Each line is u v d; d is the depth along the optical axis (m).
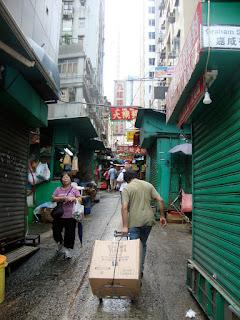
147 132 15.59
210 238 4.56
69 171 14.73
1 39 5.04
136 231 5.31
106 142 46.91
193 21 3.75
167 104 6.27
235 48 3.30
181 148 12.94
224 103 4.11
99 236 9.77
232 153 3.81
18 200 7.76
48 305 4.71
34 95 7.67
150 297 5.08
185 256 7.72
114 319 4.29
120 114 16.92
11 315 4.37
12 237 7.32
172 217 13.02
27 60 5.57
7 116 7.14
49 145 16.06
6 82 6.04
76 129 18.11
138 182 5.54
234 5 3.38
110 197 23.61
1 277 4.79
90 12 38.72
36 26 9.96
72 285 5.54
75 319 4.27
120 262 4.40
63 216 7.23
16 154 7.68
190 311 4.51
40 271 6.30
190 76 3.98
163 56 26.88
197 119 5.48
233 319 3.44
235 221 3.62
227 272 3.82
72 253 7.71
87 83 25.33
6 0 7.56
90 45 38.06
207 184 4.82
